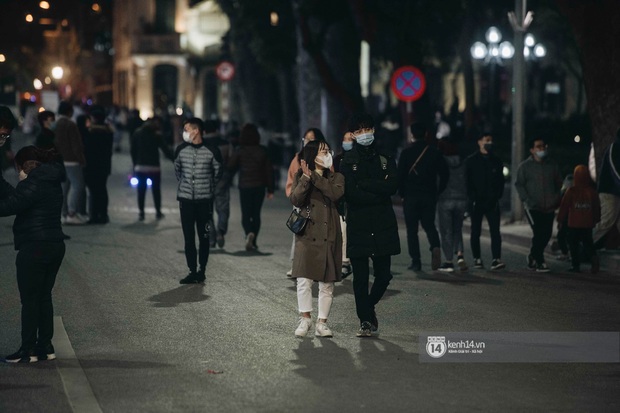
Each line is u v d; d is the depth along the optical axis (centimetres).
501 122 6650
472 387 1247
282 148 5728
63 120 3016
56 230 1375
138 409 1141
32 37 14800
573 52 7262
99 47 14488
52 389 1227
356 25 4303
